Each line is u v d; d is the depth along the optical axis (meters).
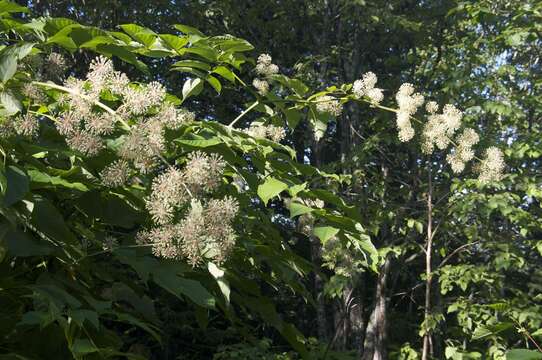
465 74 8.17
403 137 2.95
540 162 10.08
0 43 2.41
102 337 1.86
